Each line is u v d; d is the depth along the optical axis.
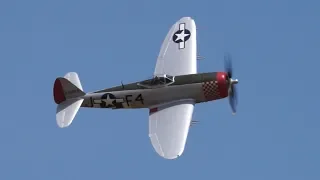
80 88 113.31
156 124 102.88
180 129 99.50
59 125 107.25
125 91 108.62
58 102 112.19
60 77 110.19
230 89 106.44
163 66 113.75
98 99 110.38
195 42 117.69
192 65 112.06
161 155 95.00
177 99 106.38
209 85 104.38
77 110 109.44
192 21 122.94
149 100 107.69
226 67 105.88
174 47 117.12
